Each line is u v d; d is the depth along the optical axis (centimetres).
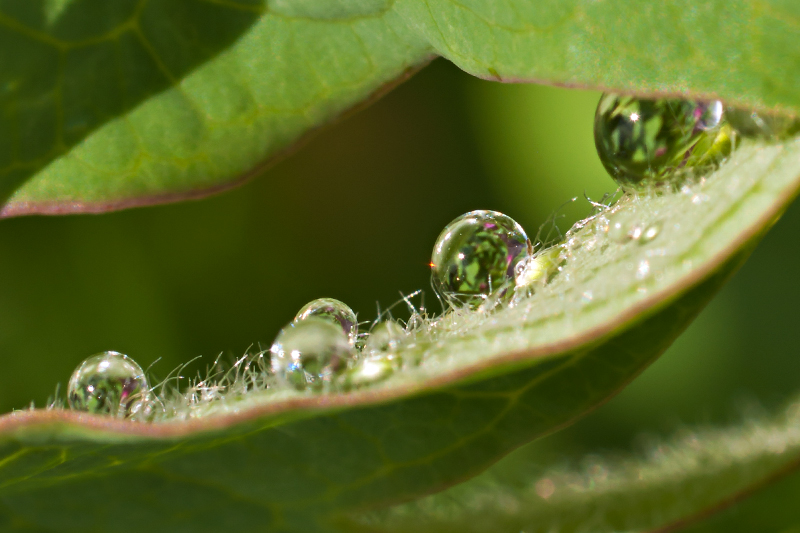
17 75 11
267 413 10
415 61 11
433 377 10
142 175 11
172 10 11
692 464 11
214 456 10
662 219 10
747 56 10
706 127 10
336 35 11
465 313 10
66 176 11
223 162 11
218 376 10
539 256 10
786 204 10
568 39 10
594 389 10
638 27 10
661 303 10
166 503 10
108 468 10
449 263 11
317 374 10
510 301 10
